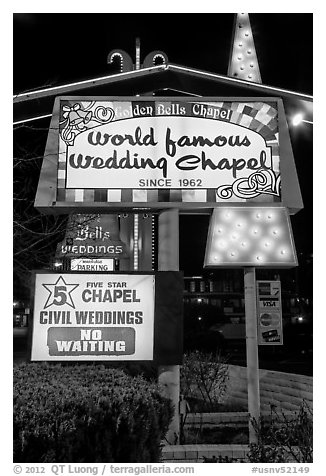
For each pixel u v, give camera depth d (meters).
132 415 4.74
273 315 7.64
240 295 48.78
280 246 7.78
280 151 8.04
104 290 7.29
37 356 7.10
